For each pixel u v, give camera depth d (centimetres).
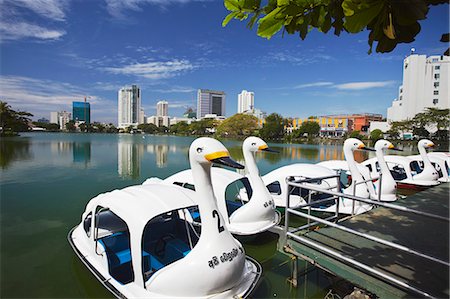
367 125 6094
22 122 5331
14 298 459
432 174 1029
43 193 1126
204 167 393
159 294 367
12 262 573
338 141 4759
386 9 148
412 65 4488
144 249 510
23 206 950
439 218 246
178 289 358
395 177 1159
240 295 377
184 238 544
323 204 762
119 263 462
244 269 414
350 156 754
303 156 2483
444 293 276
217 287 365
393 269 325
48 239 682
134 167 1794
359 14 152
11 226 768
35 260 580
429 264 335
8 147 2977
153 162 2033
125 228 526
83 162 1977
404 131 4200
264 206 626
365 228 449
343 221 484
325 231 438
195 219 637
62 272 536
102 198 509
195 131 8531
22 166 1766
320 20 185
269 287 480
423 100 4372
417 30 162
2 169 1655
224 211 634
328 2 176
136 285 388
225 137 6344
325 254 364
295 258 457
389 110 5316
